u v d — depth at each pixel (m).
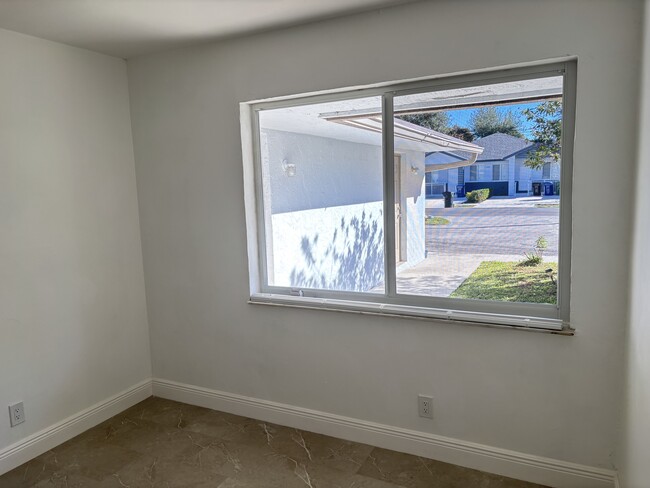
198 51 2.91
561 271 2.24
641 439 1.63
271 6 2.30
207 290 3.13
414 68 2.35
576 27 2.01
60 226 2.78
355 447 2.71
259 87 2.76
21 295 2.60
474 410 2.44
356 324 2.69
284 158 2.92
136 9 2.28
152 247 3.28
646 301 1.60
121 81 3.14
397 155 2.56
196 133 3.00
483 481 2.37
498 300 2.41
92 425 3.00
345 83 2.52
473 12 2.20
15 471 2.54
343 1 2.26
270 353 2.98
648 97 1.68
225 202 2.98
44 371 2.73
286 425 2.98
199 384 3.26
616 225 2.03
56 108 2.74
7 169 2.51
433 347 2.50
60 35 2.62
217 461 2.61
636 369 1.77
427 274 2.57
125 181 3.19
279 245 3.00
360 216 2.71
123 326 3.21
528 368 2.29
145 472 2.52
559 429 2.26
